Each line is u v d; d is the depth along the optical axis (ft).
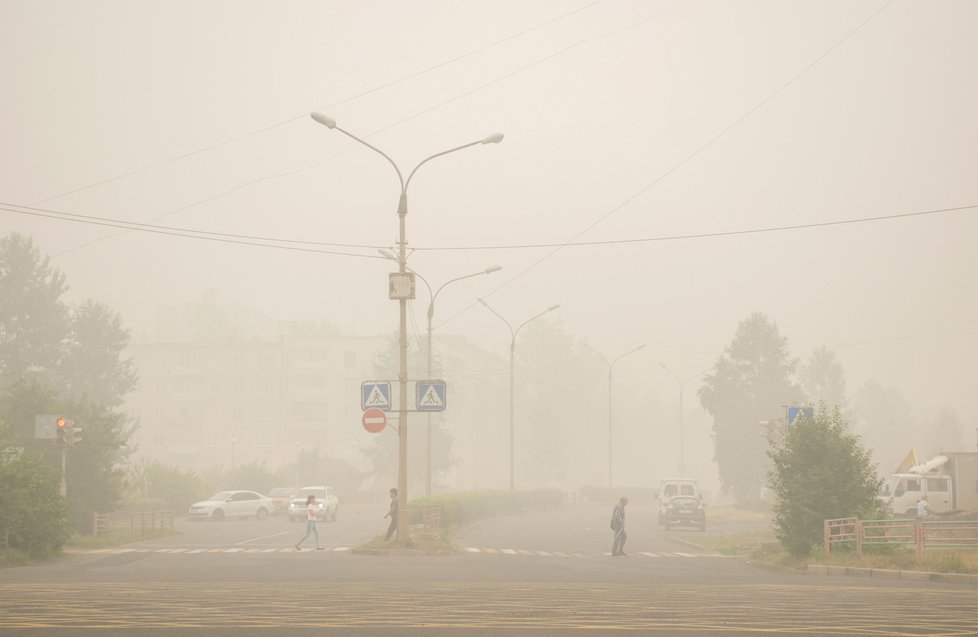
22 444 117.50
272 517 200.34
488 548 116.67
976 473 156.04
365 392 99.09
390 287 98.22
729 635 30.50
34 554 86.94
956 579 67.56
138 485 196.75
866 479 87.86
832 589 55.42
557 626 32.73
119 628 30.81
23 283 227.81
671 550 118.73
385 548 97.35
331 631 30.66
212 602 40.98
